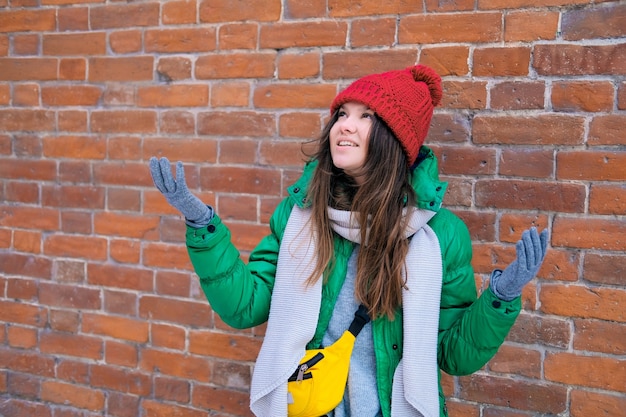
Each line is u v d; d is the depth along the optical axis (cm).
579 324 179
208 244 137
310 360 141
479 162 185
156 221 224
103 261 233
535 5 176
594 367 178
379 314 143
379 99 143
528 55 178
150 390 230
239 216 213
